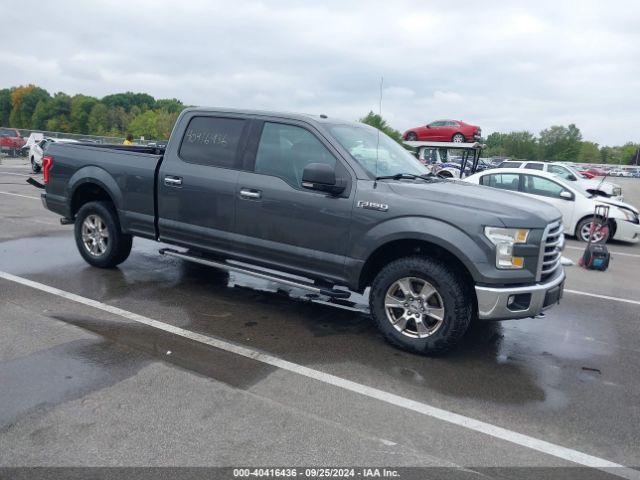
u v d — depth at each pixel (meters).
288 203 4.86
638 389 4.01
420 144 20.11
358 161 4.71
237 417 3.29
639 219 11.26
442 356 4.47
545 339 5.06
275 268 5.11
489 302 4.09
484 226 4.09
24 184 16.61
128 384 3.64
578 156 128.00
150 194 5.81
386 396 3.69
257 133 5.20
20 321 4.72
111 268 6.65
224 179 5.25
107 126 113.38
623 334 5.31
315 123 4.89
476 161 19.61
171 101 142.50
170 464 2.80
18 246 7.80
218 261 5.52
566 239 11.77
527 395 3.82
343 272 4.66
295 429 3.19
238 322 5.04
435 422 3.37
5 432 3.01
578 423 3.45
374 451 3.01
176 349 4.30
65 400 3.38
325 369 4.08
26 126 127.44
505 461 2.99
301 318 5.25
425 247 4.47
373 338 4.80
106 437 3.01
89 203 6.46
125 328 4.70
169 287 6.02
